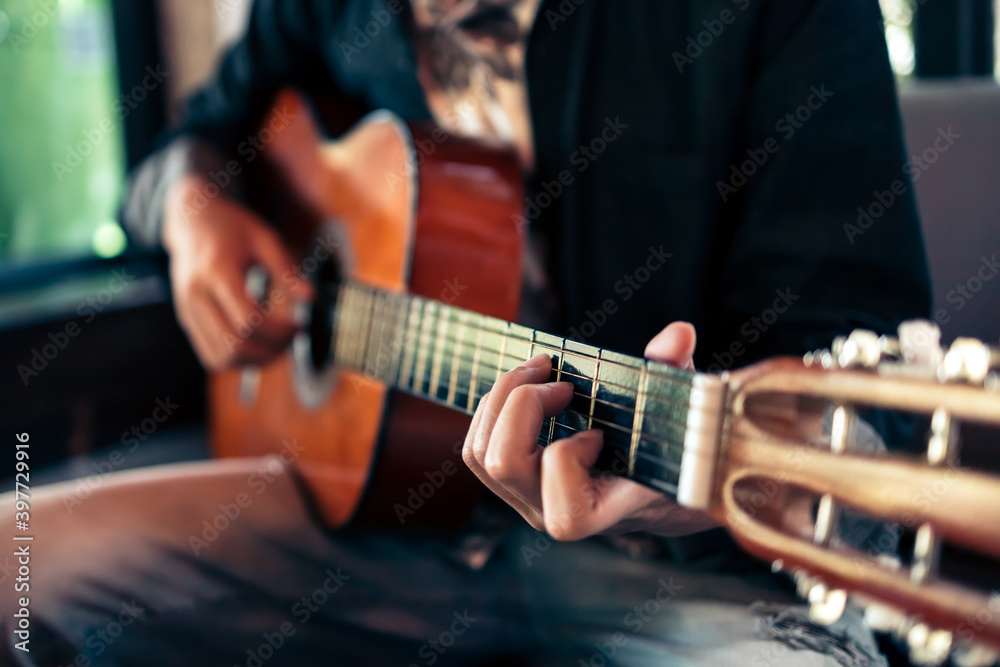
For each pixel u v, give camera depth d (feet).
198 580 2.71
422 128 3.06
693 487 1.39
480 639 2.46
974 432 2.62
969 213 3.18
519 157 3.18
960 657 1.05
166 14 6.28
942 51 4.78
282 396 3.62
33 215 5.76
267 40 4.32
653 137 2.99
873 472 1.14
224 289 3.72
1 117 5.52
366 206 3.22
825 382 1.21
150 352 5.59
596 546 2.84
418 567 2.86
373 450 2.83
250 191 4.23
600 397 1.63
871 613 1.16
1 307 4.99
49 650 2.32
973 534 1.03
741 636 2.21
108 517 2.94
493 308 2.96
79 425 5.15
